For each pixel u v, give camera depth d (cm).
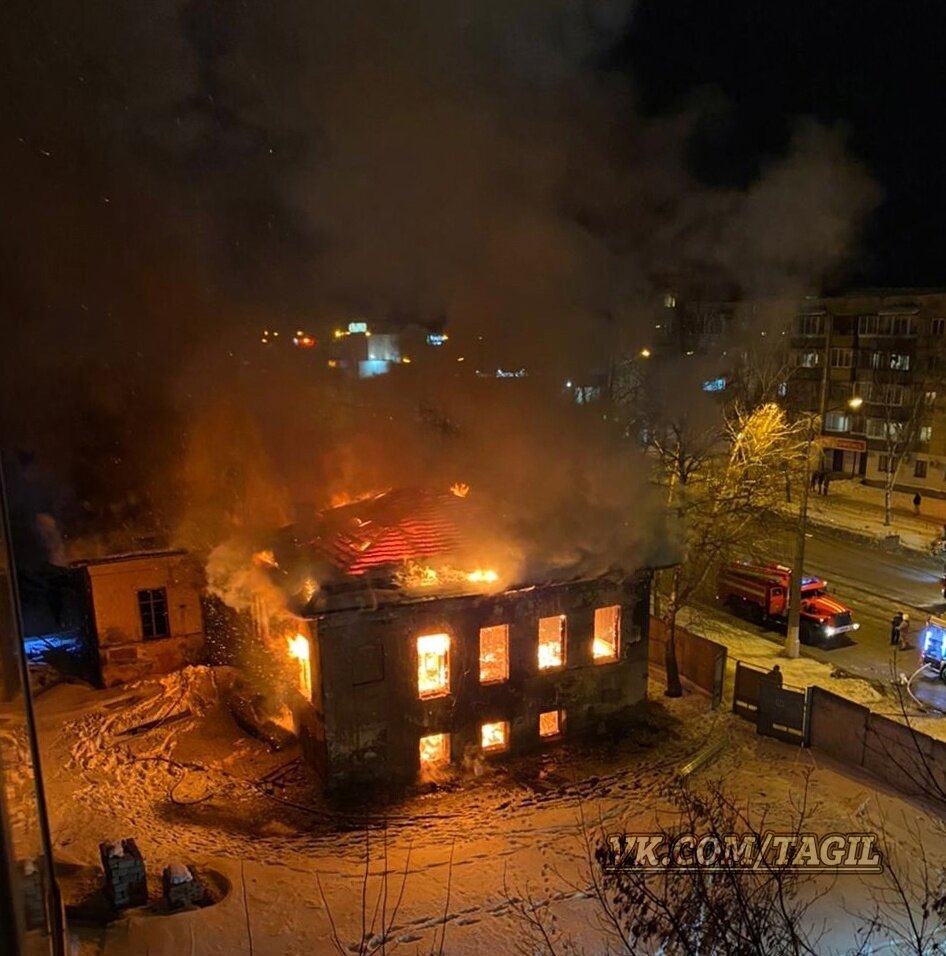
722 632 2928
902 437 4697
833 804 1745
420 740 1916
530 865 1488
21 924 225
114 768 1906
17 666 325
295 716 2011
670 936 888
